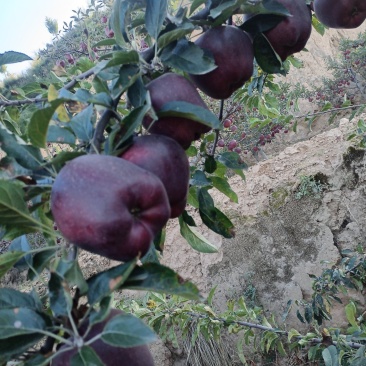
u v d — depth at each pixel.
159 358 1.39
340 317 1.34
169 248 1.61
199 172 0.42
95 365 0.22
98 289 0.24
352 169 1.55
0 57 0.42
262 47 0.40
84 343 0.23
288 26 0.39
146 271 0.25
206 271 1.56
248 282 1.51
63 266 0.25
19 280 1.71
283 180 1.62
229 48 0.37
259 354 1.35
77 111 0.36
